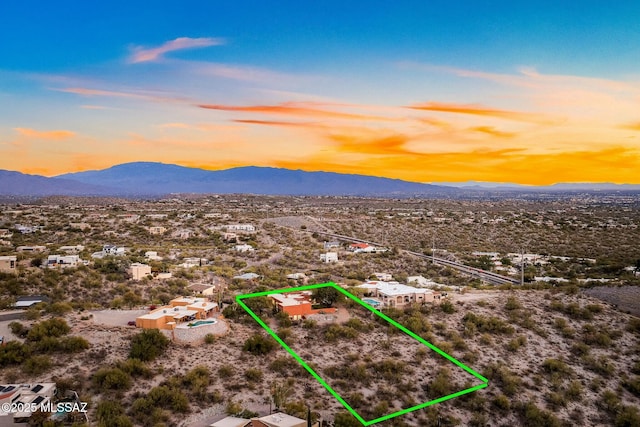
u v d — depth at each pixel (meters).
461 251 155.62
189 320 61.56
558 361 59.53
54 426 40.19
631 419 50.22
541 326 67.31
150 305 72.25
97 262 100.31
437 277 111.06
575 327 67.19
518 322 67.94
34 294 77.38
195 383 49.00
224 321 62.88
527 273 113.44
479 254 146.75
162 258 121.00
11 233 157.38
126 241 156.25
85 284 84.25
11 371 47.34
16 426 40.09
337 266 120.75
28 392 43.72
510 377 55.59
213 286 87.75
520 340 63.16
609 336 64.81
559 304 72.00
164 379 49.47
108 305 74.38
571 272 115.06
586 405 53.22
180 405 45.75
